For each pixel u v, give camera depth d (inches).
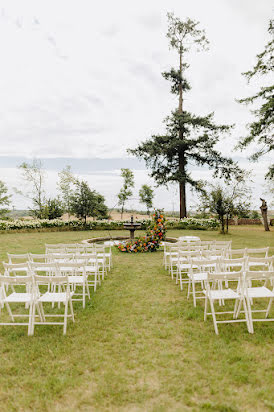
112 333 149.6
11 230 751.1
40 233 741.9
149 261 356.8
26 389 103.3
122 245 438.6
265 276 153.9
